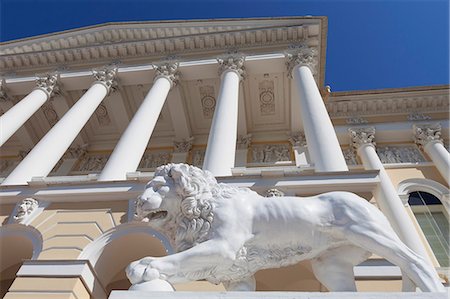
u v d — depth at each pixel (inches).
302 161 740.7
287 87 772.6
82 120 597.3
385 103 837.2
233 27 801.6
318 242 174.2
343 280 170.2
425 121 801.6
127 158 461.1
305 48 712.4
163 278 155.9
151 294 127.3
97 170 823.7
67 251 317.4
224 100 565.3
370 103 839.7
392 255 158.6
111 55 796.0
